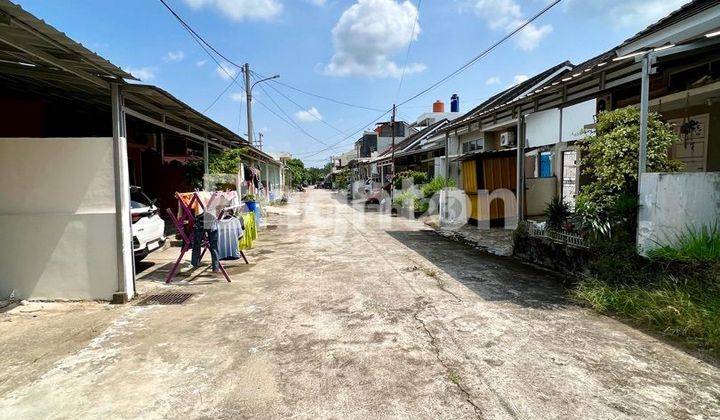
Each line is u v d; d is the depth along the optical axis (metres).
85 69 4.15
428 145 19.72
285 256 7.31
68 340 3.54
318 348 3.31
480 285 5.16
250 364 3.05
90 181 4.61
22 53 3.62
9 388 2.75
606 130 5.44
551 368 2.93
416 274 5.79
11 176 4.55
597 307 4.14
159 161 11.44
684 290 3.83
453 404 2.49
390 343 3.38
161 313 4.23
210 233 5.82
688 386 2.68
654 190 4.40
